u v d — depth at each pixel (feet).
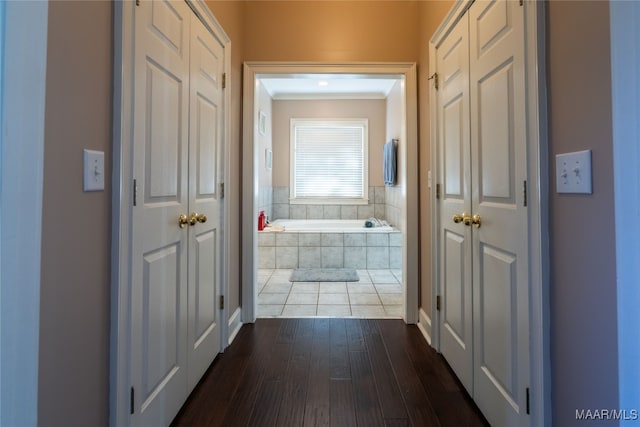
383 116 18.92
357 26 8.52
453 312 6.11
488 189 4.71
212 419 4.86
